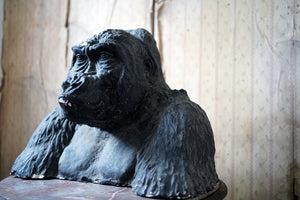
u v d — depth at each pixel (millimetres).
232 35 1733
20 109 2295
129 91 1112
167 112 1129
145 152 1089
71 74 1157
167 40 1921
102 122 1146
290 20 1579
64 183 1154
